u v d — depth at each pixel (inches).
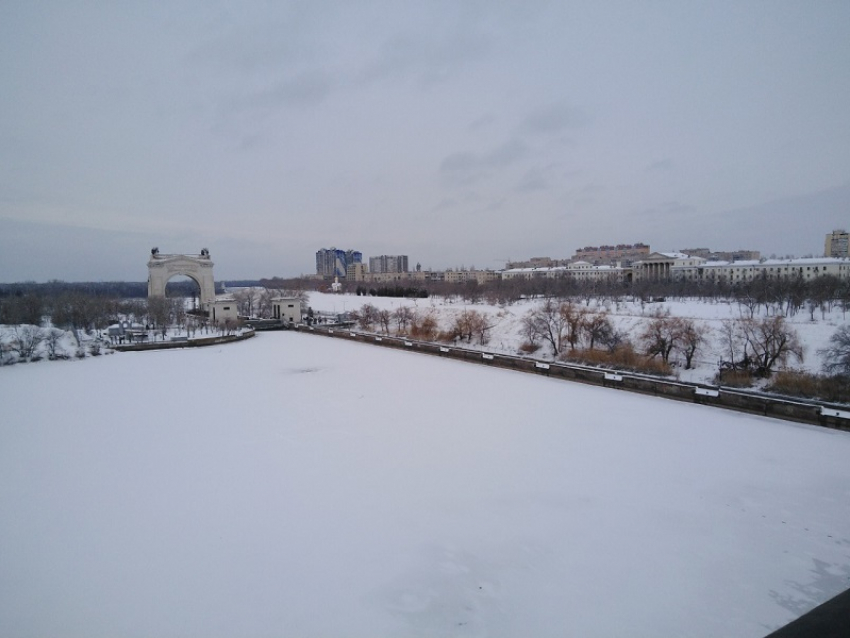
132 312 5270.7
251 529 872.3
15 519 924.0
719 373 2171.5
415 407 1669.5
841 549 788.6
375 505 954.1
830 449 1226.0
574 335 2859.3
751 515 900.0
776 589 690.8
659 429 1400.1
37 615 655.1
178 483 1074.7
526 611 651.5
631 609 652.1
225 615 650.2
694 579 714.2
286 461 1191.6
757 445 1259.8
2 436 1416.1
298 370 2439.7
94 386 2121.1
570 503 951.6
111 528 885.2
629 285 6171.3
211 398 1856.5
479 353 2546.8
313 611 656.4
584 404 1689.2
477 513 917.8
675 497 974.4
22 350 2817.4
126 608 667.4
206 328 4192.9
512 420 1502.2
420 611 654.5
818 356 2133.4
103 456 1248.2
